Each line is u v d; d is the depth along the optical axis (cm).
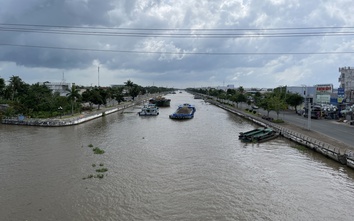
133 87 17088
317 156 3684
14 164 3334
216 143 4562
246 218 2055
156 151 3997
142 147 4256
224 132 5725
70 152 3922
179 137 5128
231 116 9075
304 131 5134
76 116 7819
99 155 3756
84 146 4312
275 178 2870
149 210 2166
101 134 5406
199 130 6006
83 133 5506
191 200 2348
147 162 3431
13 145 4359
